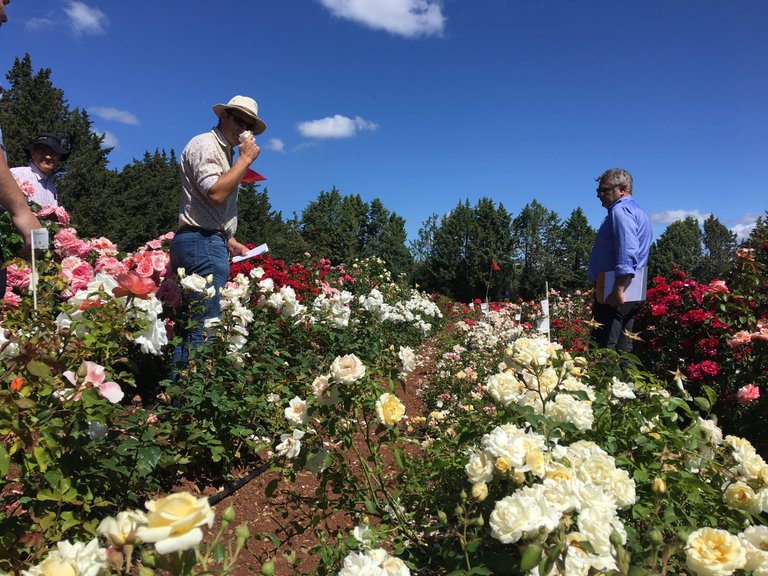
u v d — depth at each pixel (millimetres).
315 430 2023
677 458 1758
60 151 4125
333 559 1554
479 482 1305
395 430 1812
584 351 2881
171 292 3381
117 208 33156
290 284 6016
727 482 1672
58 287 2461
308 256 9570
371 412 1849
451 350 7488
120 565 838
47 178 4188
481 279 50562
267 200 53062
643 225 4320
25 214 2000
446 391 5102
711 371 3797
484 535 1331
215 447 2588
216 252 3373
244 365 3289
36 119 31984
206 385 2734
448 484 1753
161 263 3484
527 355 1743
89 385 1561
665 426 1876
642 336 4809
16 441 1448
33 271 1928
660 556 1237
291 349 4012
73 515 1591
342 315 4320
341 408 1830
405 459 1881
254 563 2068
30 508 1598
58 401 1569
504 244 52062
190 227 3316
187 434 2600
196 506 696
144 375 3363
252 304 3809
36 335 1696
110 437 1940
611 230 4426
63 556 868
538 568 1103
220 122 3463
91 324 1721
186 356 3105
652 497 1552
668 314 4523
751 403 3547
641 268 4344
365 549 1525
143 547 978
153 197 38750
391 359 2150
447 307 16391
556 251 55250
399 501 1870
